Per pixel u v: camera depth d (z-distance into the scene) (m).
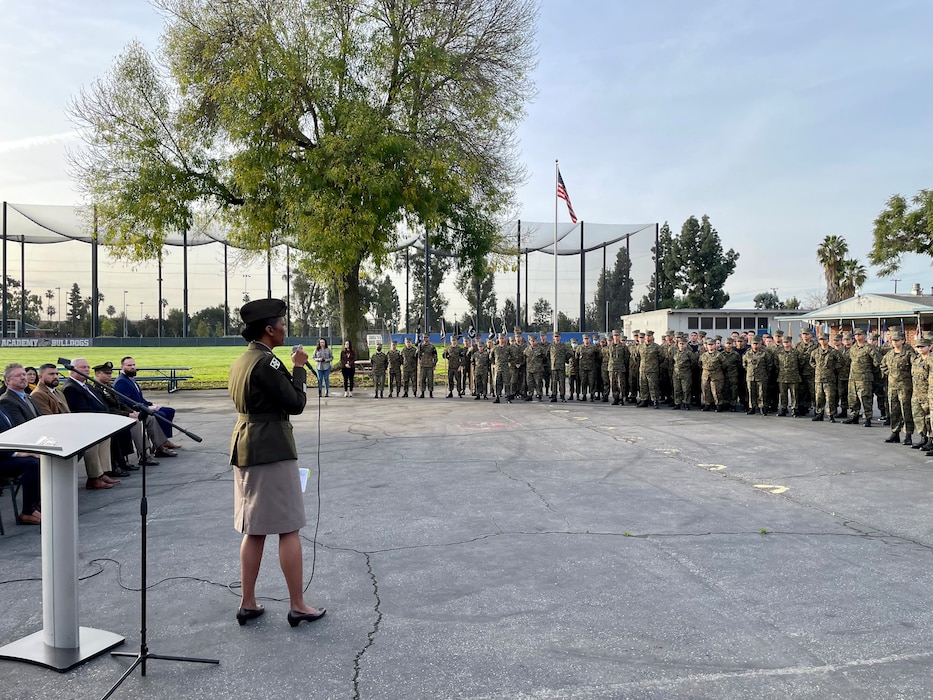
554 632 3.98
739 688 3.33
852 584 4.76
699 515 6.61
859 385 13.29
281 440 4.05
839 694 3.27
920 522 6.36
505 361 18.41
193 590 4.70
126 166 22.72
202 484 8.16
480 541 5.78
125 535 6.02
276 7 22.55
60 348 53.03
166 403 18.56
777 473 8.66
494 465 9.21
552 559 5.30
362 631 4.01
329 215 21.17
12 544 5.89
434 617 4.21
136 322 61.06
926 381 10.24
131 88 22.80
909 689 3.32
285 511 4.04
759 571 5.02
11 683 3.41
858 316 33.84
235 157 21.86
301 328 68.25
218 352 48.72
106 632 3.95
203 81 22.34
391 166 21.92
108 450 8.29
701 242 74.62
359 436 11.96
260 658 3.68
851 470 8.86
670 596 4.54
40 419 3.89
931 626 4.07
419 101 23.47
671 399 17.39
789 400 17.12
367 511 6.78
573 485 7.95
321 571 5.05
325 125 22.11
